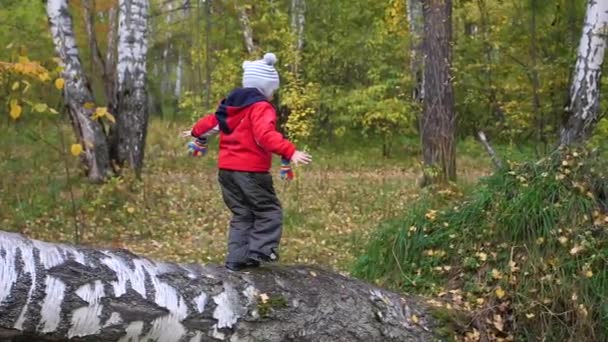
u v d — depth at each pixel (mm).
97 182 12078
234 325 4012
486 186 6000
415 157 19141
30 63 6949
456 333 4816
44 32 14977
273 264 4605
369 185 13141
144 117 12633
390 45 19562
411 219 6121
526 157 6527
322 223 9633
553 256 5098
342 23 20797
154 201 10734
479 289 5242
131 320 3686
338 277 4645
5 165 13000
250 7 18672
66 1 12289
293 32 19281
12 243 3527
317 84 17562
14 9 15094
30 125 14703
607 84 10547
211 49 20344
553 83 11328
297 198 11281
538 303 4879
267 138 4121
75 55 12305
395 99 18375
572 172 5562
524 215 5348
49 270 3496
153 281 3836
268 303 4145
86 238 8742
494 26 12539
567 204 5301
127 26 12406
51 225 9289
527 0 11242
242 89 4359
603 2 9203
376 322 4500
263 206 4383
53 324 3477
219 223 9820
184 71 33500
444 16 11570
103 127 12359
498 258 5371
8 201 10227
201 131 4523
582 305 4734
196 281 4020
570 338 4730
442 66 11586
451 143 11547
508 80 12336
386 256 6027
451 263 5668
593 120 9352
